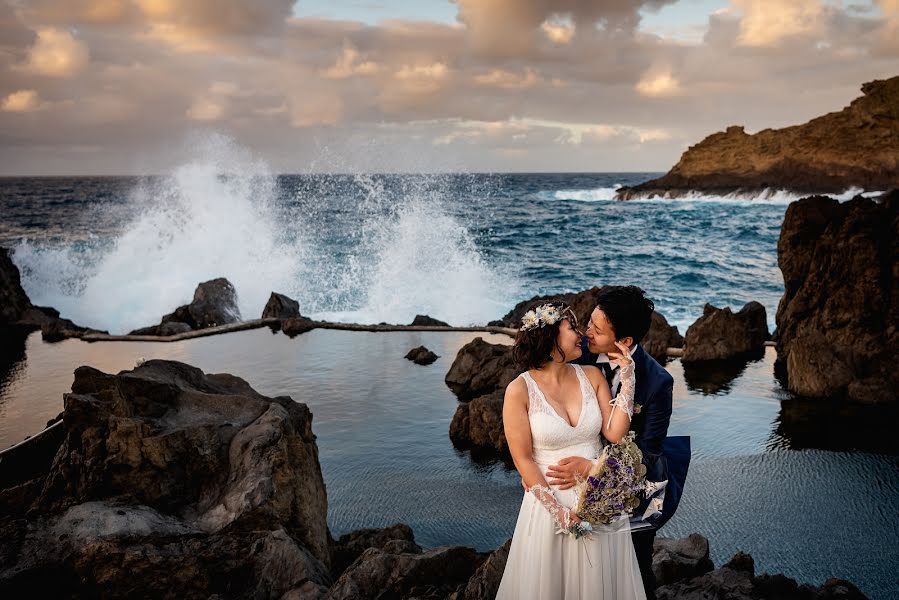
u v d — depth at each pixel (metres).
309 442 5.09
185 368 5.33
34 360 11.89
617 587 2.66
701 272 25.17
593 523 2.55
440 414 9.03
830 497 6.46
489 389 9.86
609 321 2.59
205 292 16.11
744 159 77.56
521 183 140.62
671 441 2.80
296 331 14.23
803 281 11.20
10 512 4.21
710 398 9.57
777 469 7.14
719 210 58.88
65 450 4.29
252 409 4.81
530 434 2.67
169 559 3.55
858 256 10.00
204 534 3.88
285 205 47.62
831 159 71.38
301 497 4.31
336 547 5.04
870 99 71.81
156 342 13.45
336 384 10.37
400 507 6.50
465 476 7.18
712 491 6.68
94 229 44.09
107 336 13.61
